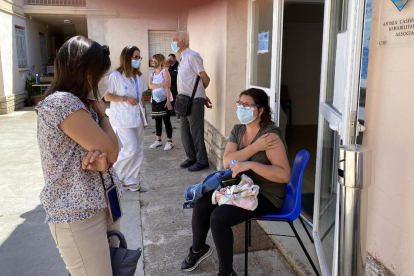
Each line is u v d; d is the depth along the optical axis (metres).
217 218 2.20
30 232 3.33
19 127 8.38
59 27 16.94
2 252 3.00
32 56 13.28
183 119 4.95
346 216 1.59
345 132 1.88
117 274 1.78
